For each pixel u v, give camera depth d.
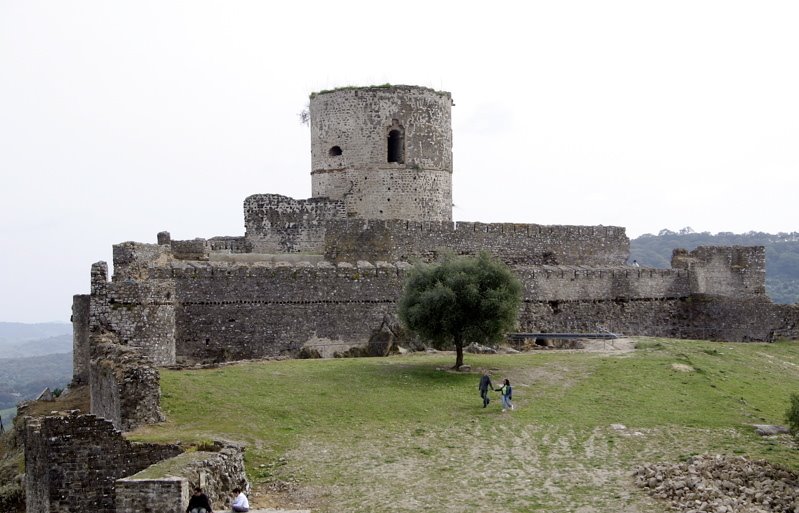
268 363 46.47
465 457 32.97
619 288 62.88
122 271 47.03
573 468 31.61
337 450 33.69
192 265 51.00
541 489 29.59
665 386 43.69
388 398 40.06
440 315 45.81
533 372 46.06
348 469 31.77
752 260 68.50
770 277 160.25
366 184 67.06
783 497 28.06
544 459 32.66
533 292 59.69
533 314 59.59
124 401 34.81
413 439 35.00
